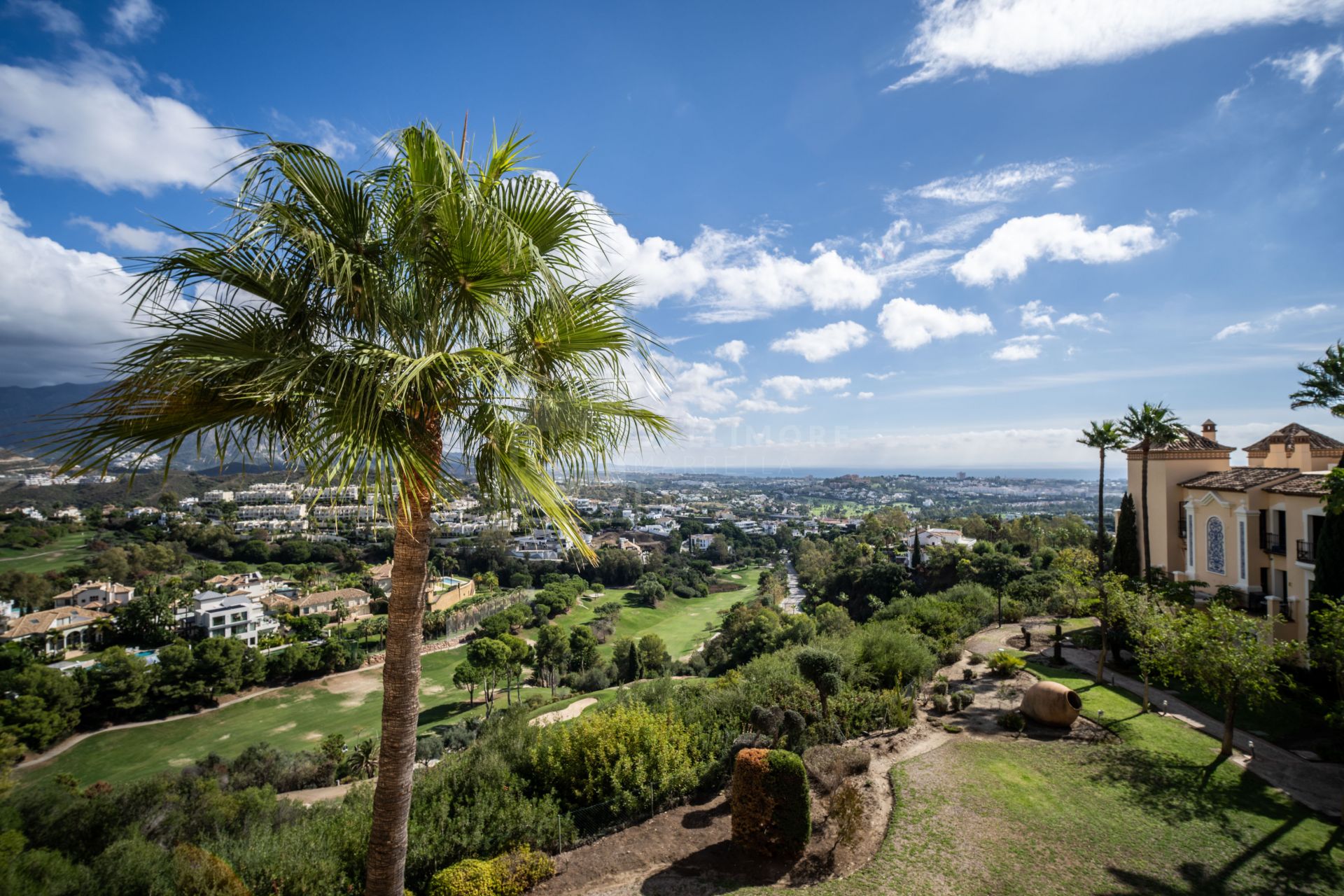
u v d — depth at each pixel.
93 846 7.85
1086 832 8.29
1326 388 13.34
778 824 7.36
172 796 10.88
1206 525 21.98
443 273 4.69
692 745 9.59
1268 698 14.16
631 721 9.31
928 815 8.41
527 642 69.44
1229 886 7.23
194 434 4.33
